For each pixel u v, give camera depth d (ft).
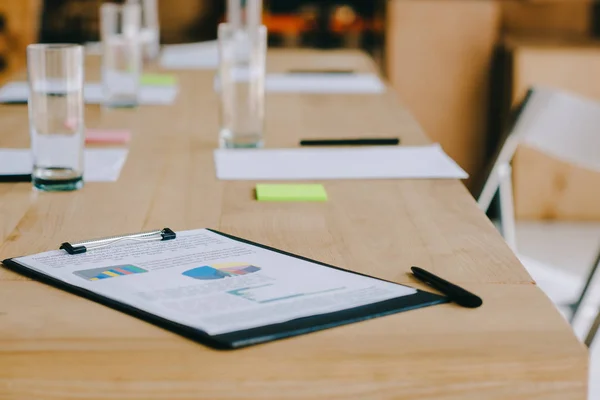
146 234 3.01
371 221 3.32
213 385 2.11
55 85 3.65
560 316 2.38
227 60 4.62
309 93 6.63
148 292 2.45
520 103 6.50
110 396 2.13
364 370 2.12
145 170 4.14
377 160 4.35
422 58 12.37
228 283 2.52
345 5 16.07
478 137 12.53
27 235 3.11
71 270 2.66
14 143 4.71
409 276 2.71
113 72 5.88
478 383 2.14
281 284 2.52
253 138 4.68
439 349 2.15
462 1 12.20
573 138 6.28
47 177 3.71
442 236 3.14
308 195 3.64
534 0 13.58
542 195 11.71
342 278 2.60
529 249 10.84
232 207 3.51
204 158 4.42
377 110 5.90
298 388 2.11
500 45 12.42
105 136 4.84
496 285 2.63
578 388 2.15
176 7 16.38
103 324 2.28
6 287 2.56
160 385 2.12
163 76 7.41
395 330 2.25
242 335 2.16
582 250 10.85
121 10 5.87
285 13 16.20
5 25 9.20
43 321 2.30
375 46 15.23
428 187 3.84
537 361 2.13
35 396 2.13
